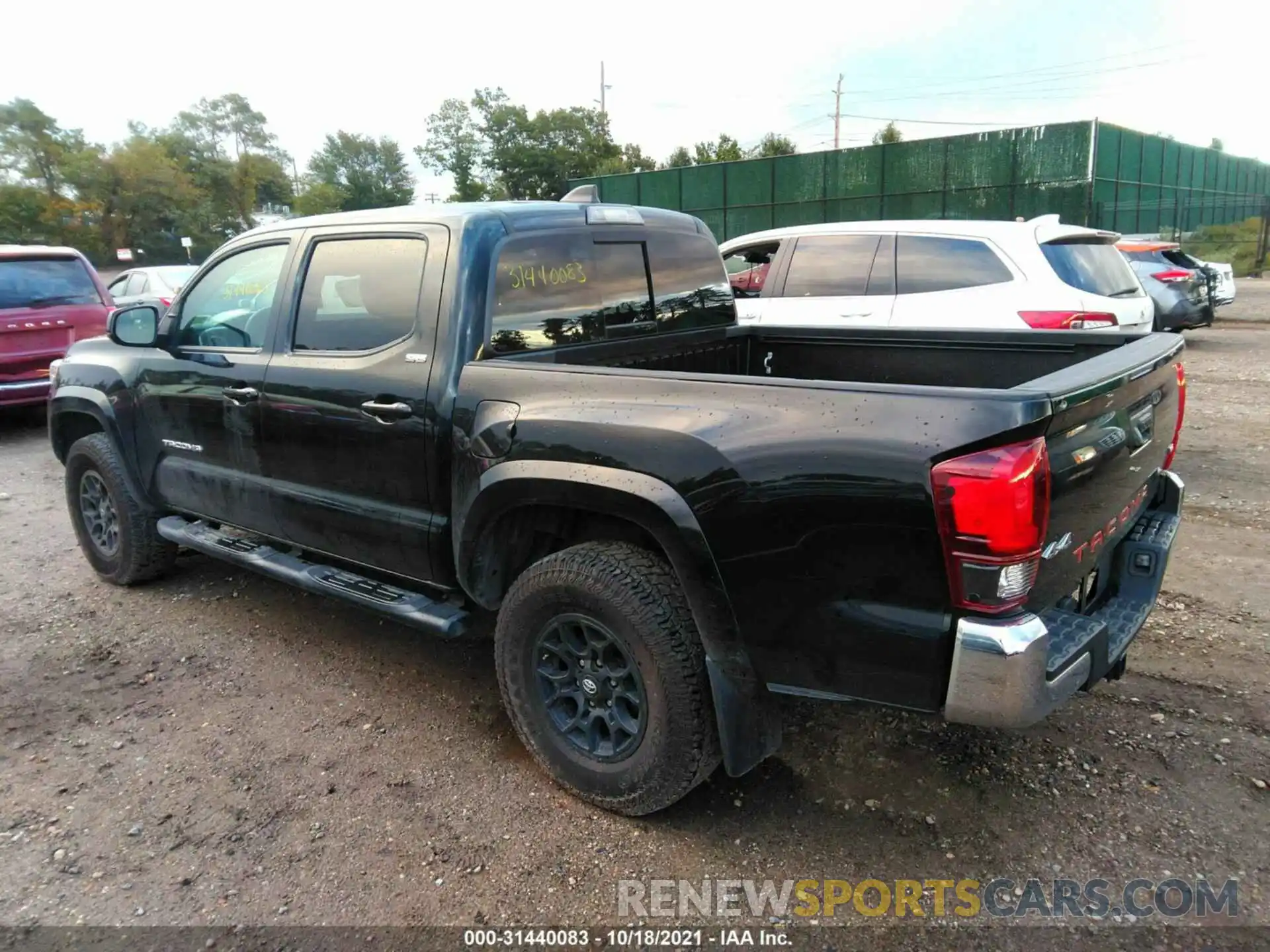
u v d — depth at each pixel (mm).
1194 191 31656
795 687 2473
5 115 62500
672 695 2594
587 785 2869
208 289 4098
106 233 62375
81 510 5000
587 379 2744
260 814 2906
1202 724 3254
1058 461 2191
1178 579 4570
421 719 3494
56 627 4410
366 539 3416
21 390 8797
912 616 2209
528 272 3254
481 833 2799
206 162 72625
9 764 3223
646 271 3826
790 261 7211
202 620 4465
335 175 85000
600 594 2670
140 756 3264
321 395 3422
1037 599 2221
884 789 2967
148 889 2574
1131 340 3283
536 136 58281
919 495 2121
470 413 2967
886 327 3939
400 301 3223
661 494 2520
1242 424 8047
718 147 51438
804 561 2328
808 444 2285
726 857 2670
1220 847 2633
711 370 4164
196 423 4066
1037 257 6223
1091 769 3020
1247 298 19344
